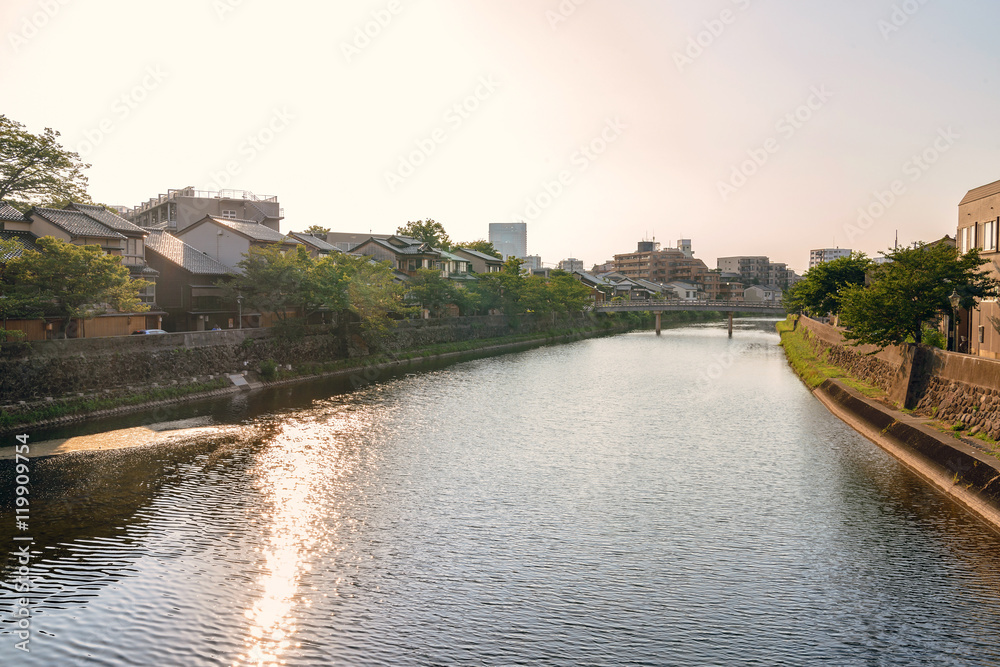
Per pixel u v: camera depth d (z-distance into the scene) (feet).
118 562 53.26
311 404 119.03
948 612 45.75
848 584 49.93
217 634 43.21
